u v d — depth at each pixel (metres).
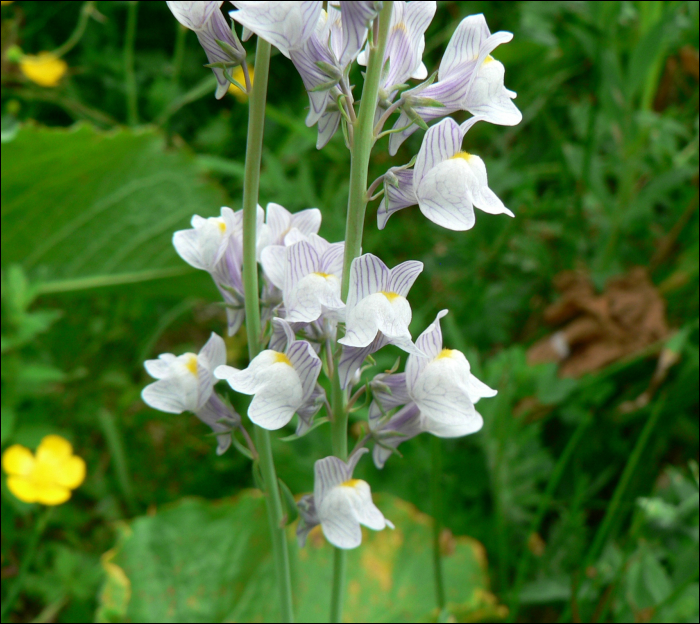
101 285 0.27
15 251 0.25
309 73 0.12
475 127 0.31
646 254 0.28
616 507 0.20
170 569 0.19
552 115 0.33
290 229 0.14
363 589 0.20
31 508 0.21
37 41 0.33
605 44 0.25
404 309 0.12
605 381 0.25
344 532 0.13
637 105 0.28
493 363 0.22
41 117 0.32
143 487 0.25
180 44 0.31
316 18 0.11
